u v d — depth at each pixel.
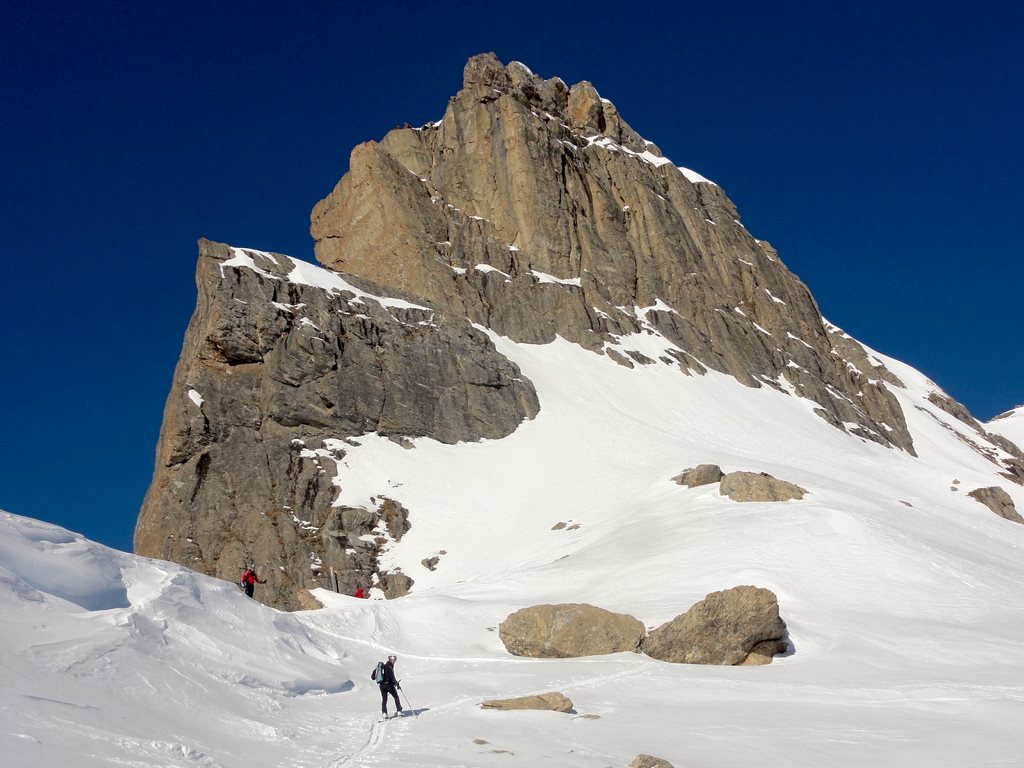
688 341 104.75
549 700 21.38
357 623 32.31
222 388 71.12
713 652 28.53
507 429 78.00
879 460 90.81
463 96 114.81
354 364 75.38
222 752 15.17
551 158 110.75
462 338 83.00
